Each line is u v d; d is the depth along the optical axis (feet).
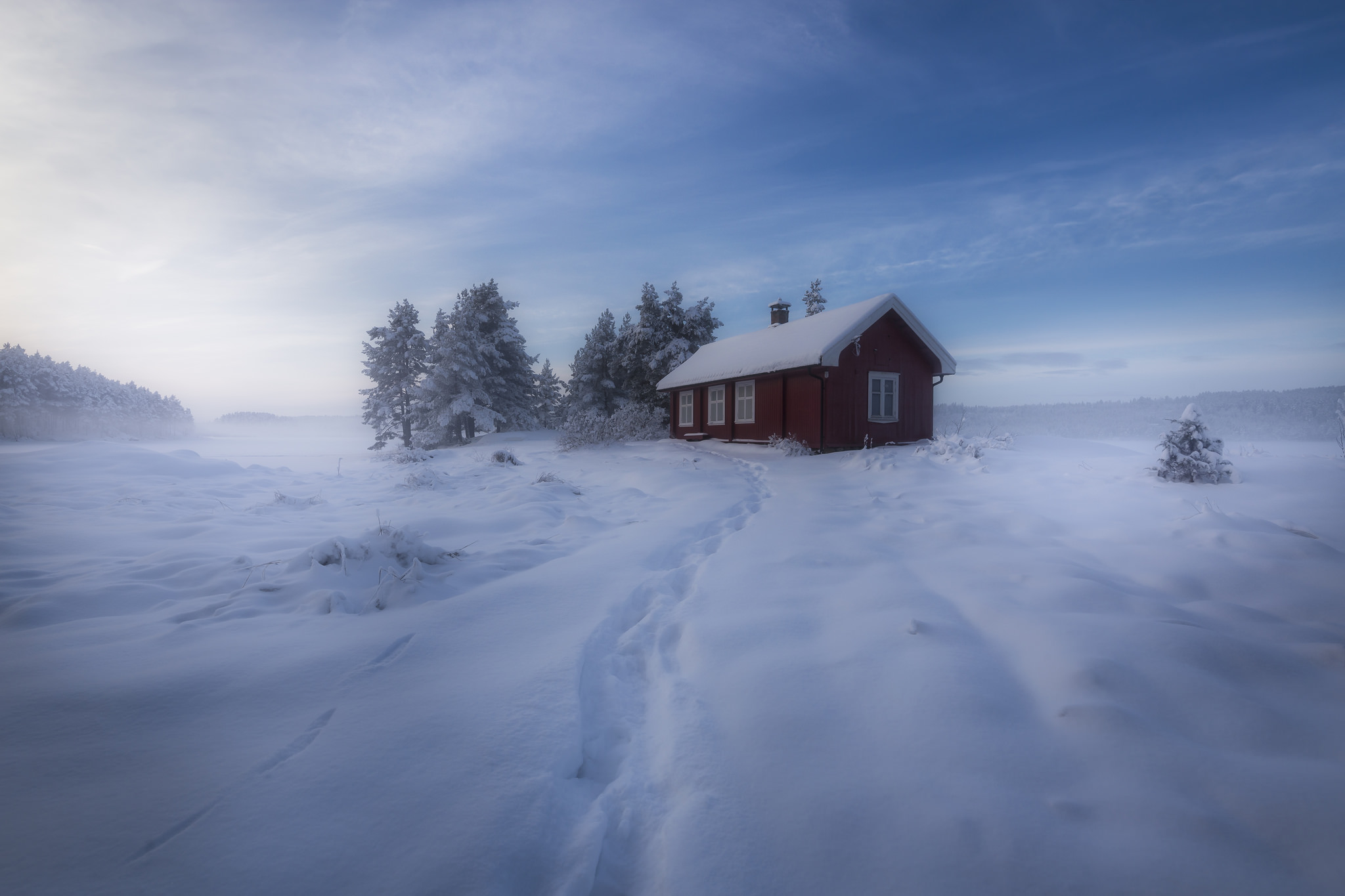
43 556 17.99
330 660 10.41
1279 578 14.66
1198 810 6.59
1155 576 15.30
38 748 7.47
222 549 18.97
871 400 58.34
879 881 5.89
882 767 7.65
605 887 6.14
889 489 31.45
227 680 9.51
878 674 10.01
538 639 11.76
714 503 28.68
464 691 9.41
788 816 6.81
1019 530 21.57
